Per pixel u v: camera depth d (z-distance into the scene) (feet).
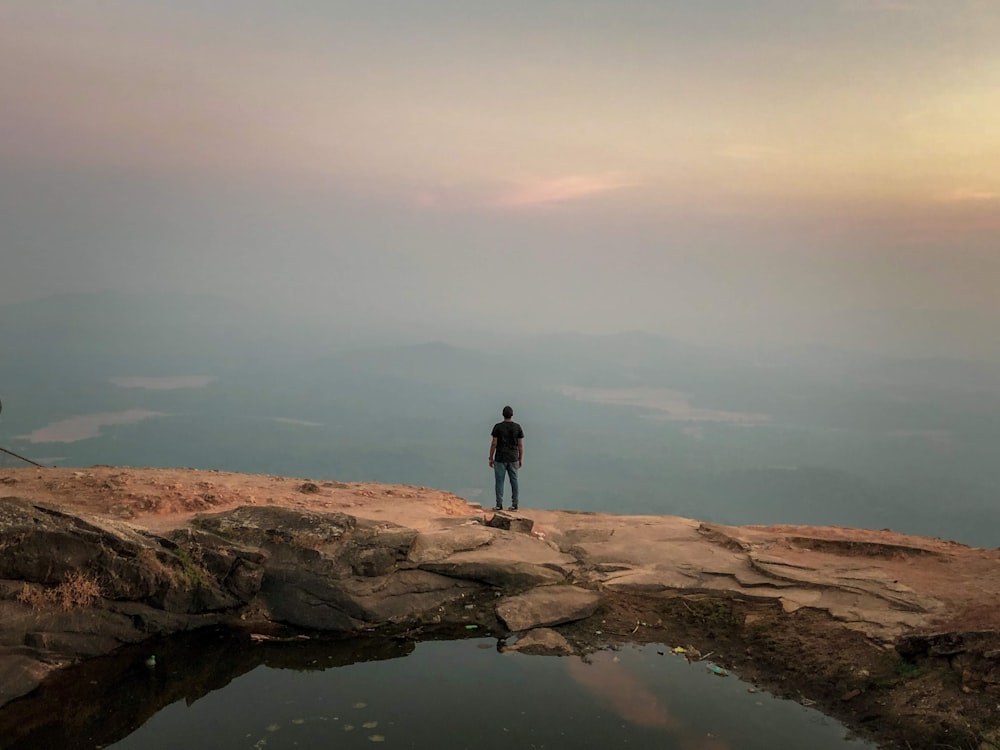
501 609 33.60
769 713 25.63
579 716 25.40
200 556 33.12
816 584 34.53
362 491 51.11
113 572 30.30
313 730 24.16
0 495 37.91
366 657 30.27
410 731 24.13
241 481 49.83
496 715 25.34
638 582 37.01
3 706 24.75
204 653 30.19
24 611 28.04
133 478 45.29
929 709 23.94
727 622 33.06
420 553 37.22
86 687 26.63
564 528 46.03
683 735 24.04
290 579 33.86
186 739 23.43
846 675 27.25
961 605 30.42
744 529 47.65
